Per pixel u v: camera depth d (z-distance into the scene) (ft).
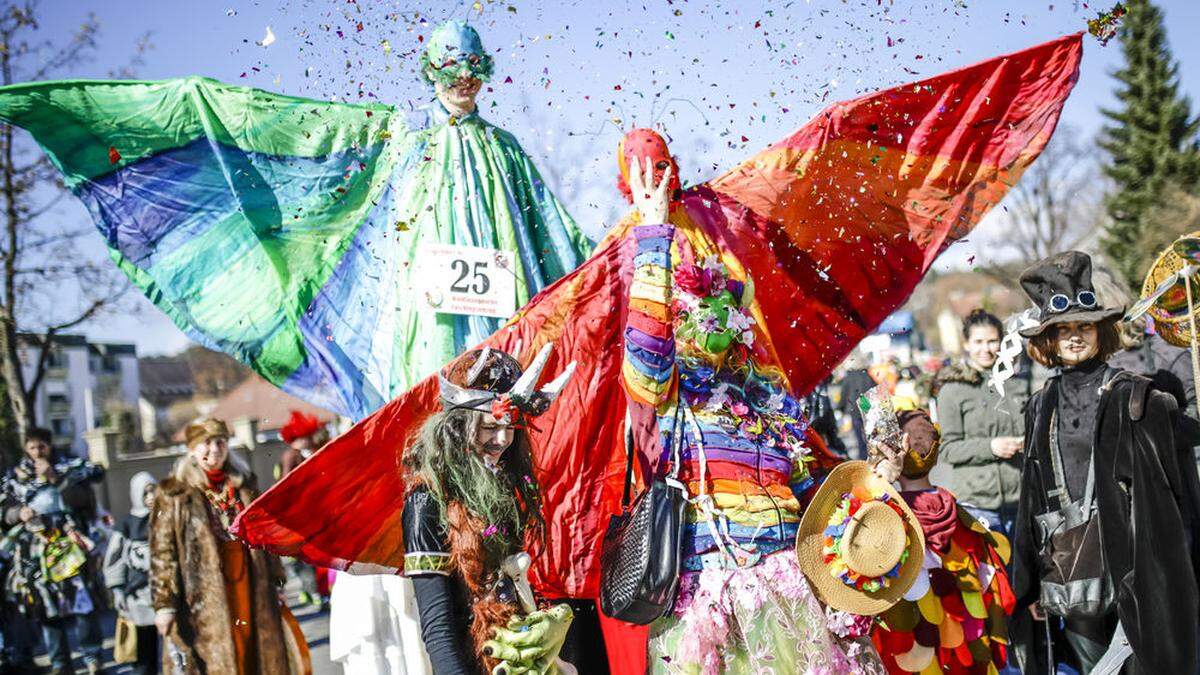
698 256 13.05
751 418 11.42
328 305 15.81
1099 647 15.42
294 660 19.86
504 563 9.90
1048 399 15.76
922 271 14.74
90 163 15.38
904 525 11.25
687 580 10.78
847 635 11.10
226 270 15.75
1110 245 87.61
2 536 29.45
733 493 10.95
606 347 12.80
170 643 18.37
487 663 9.48
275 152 15.80
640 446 11.16
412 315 15.61
